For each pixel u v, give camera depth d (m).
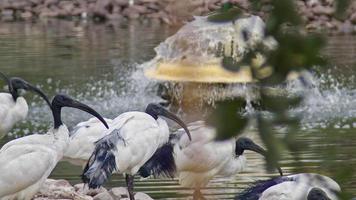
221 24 2.92
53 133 11.16
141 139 11.35
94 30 32.19
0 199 10.50
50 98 20.62
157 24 33.69
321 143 15.07
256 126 2.87
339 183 3.34
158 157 11.91
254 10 2.85
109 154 11.08
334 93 20.22
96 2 36.94
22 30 32.28
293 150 2.87
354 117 17.89
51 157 10.84
